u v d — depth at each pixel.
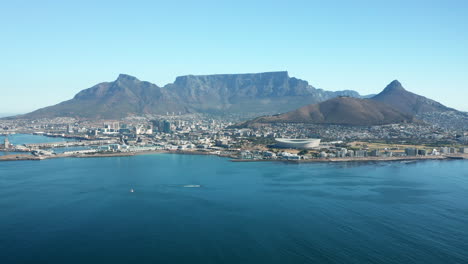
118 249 197.75
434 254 192.62
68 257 188.62
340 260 185.50
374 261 184.75
